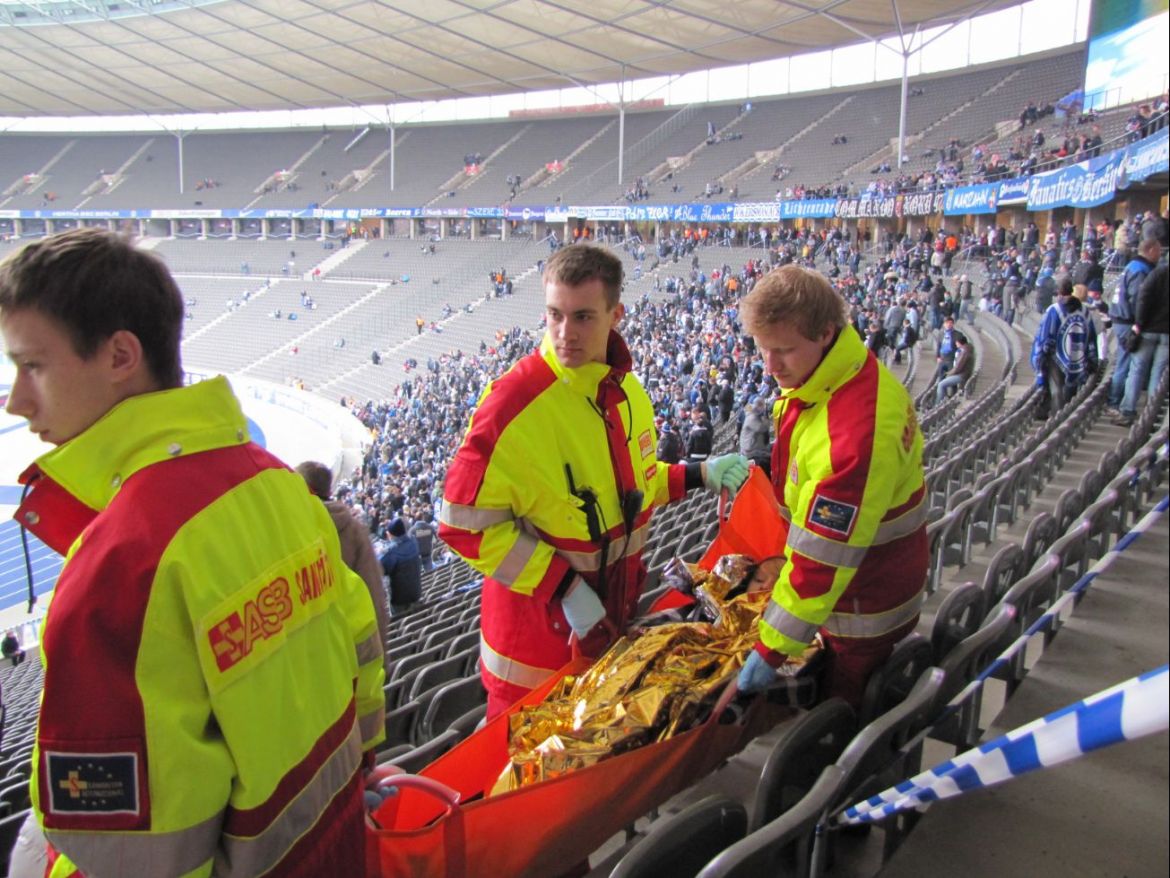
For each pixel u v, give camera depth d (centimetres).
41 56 4331
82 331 117
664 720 220
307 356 3806
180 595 113
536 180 4350
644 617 280
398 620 705
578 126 4647
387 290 4141
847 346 213
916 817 192
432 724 352
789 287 209
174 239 5191
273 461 139
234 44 3969
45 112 5409
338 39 3781
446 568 1119
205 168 5447
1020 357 1374
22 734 734
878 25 3048
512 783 214
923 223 2831
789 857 180
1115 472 414
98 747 110
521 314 3484
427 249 4416
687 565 298
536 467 231
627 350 247
